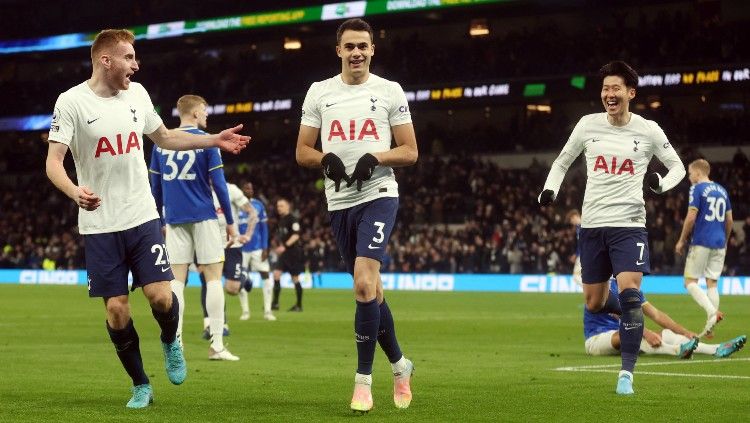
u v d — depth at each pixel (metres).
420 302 30.72
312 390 9.13
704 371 10.84
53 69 67.19
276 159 56.31
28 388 9.25
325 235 47.66
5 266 55.03
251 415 7.51
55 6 64.44
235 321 20.95
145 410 7.77
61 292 37.28
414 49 53.22
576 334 17.34
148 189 7.93
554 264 41.56
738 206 42.62
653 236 40.44
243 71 58.19
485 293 38.41
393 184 8.11
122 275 7.80
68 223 56.09
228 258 16.08
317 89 8.30
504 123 53.22
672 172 9.66
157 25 57.53
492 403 8.22
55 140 7.55
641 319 9.05
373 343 7.68
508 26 53.50
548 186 9.90
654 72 44.03
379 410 7.81
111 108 7.74
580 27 51.44
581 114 50.91
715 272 17.34
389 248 47.06
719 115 47.41
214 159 12.19
